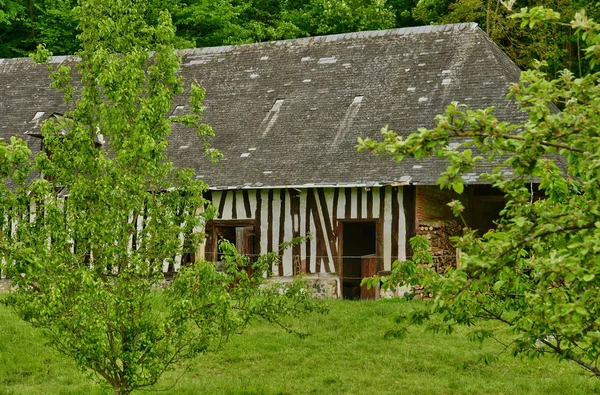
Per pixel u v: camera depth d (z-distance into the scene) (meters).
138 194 9.77
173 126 22.00
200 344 9.68
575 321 6.15
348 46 23.00
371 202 18.75
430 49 21.88
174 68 10.36
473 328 14.93
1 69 25.64
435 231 19.09
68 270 9.31
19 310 9.45
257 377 13.12
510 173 17.12
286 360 13.85
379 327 15.26
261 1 33.72
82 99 10.23
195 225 10.12
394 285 8.45
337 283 18.75
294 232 19.23
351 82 21.73
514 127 6.39
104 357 9.52
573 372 12.91
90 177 9.94
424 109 20.02
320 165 19.34
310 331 15.22
